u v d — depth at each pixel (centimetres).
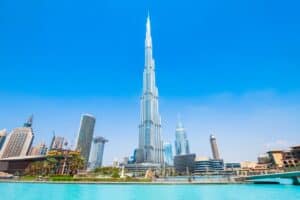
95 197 4644
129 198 4419
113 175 13188
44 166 14375
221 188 6988
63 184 9538
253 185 8512
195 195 4875
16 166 19075
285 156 18500
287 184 9088
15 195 5044
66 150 15750
